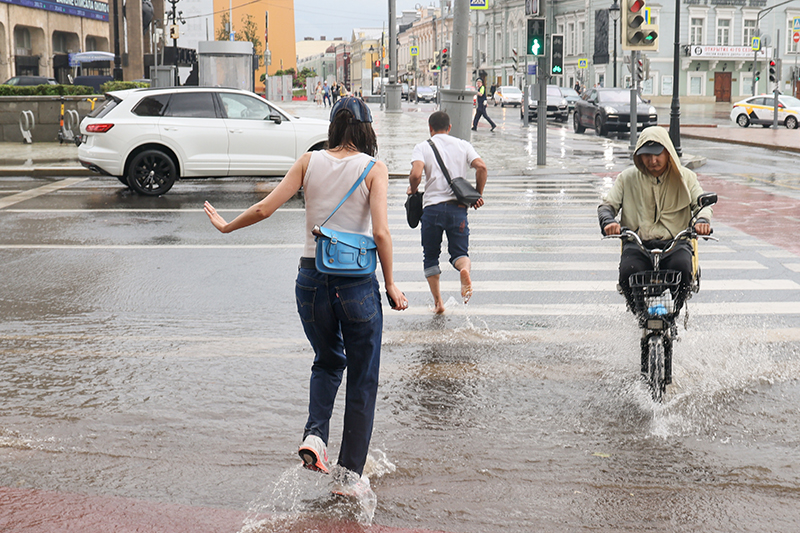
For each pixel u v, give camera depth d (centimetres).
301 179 353
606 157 2116
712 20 6612
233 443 411
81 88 2423
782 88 6838
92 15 6203
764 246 945
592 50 6838
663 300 463
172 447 406
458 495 356
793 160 2089
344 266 337
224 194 1420
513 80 8194
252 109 1442
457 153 638
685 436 421
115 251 917
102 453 398
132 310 670
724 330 607
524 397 478
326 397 361
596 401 471
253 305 686
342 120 354
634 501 350
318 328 350
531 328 622
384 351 565
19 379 502
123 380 502
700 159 1945
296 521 332
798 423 438
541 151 1817
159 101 1394
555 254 902
